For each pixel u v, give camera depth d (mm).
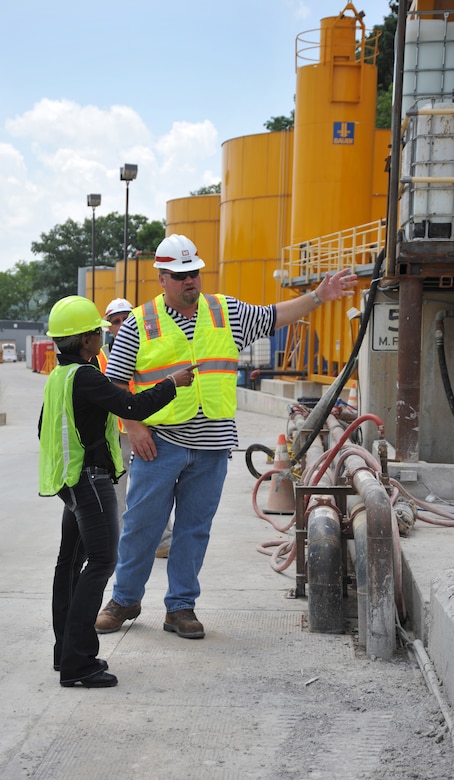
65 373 4445
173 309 5172
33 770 3586
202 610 5809
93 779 3510
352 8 25719
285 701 4254
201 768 3586
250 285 33656
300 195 26406
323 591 5293
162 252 5066
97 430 4488
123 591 5355
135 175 25281
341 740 3809
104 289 58031
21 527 8984
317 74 25734
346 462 6234
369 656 4836
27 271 150000
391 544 4840
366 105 25859
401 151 8789
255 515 9219
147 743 3822
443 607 4301
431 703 4145
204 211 40312
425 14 8914
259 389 29578
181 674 4645
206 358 5148
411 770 3512
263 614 5715
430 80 8820
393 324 9219
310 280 22500
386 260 8211
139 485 5223
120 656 4938
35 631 5422
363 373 10523
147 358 5117
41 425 4590
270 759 3652
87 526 4469
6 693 4410
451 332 9695
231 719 4059
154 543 5316
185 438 5152
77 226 107875
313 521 5539
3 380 48625
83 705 4238
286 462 9281
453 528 6738
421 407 9828
